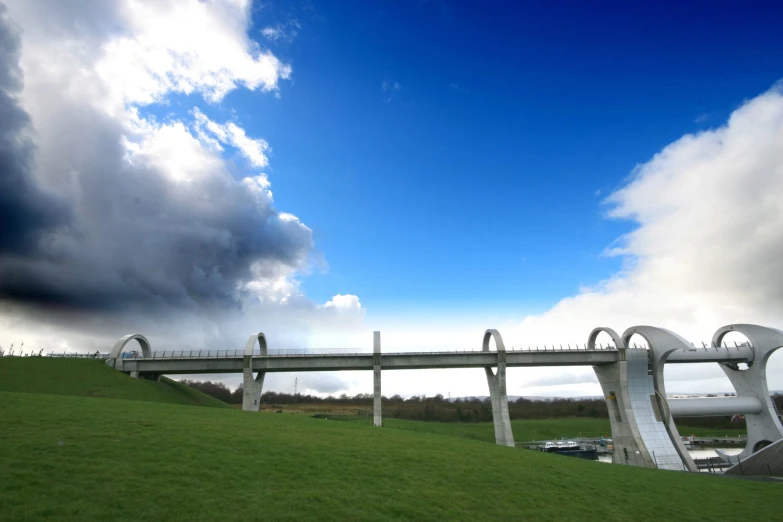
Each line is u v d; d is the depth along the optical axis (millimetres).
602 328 83938
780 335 77375
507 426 74562
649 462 73688
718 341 86312
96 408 35062
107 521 15656
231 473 22094
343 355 75812
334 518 18516
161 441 25953
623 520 24500
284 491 20688
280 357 74438
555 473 32562
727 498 34125
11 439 23047
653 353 82062
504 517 21938
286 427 37188
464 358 77625
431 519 20141
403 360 76062
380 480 24375
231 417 40281
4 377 60906
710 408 78562
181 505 17750
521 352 79188
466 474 27969
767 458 55125
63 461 20656
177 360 74125
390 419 119000
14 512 15250
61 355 77312
